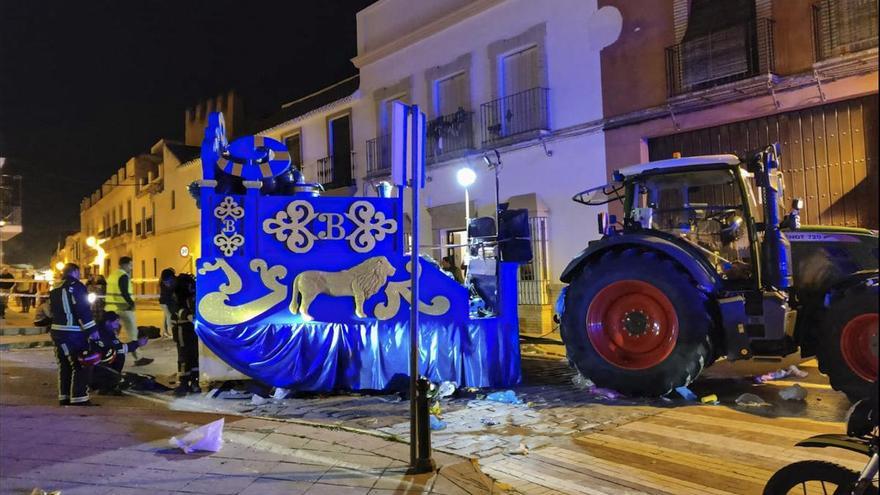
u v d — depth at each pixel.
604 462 4.68
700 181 7.44
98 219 47.72
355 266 7.38
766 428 5.46
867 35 9.34
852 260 6.75
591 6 12.86
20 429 5.81
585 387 7.43
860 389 5.69
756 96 10.47
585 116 12.97
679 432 5.41
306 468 4.55
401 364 7.18
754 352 6.39
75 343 6.83
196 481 4.34
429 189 16.48
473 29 15.28
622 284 6.90
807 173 10.16
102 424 5.97
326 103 20.66
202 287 7.23
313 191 7.92
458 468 4.48
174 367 9.69
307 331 7.20
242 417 6.20
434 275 7.37
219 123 7.65
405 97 17.38
